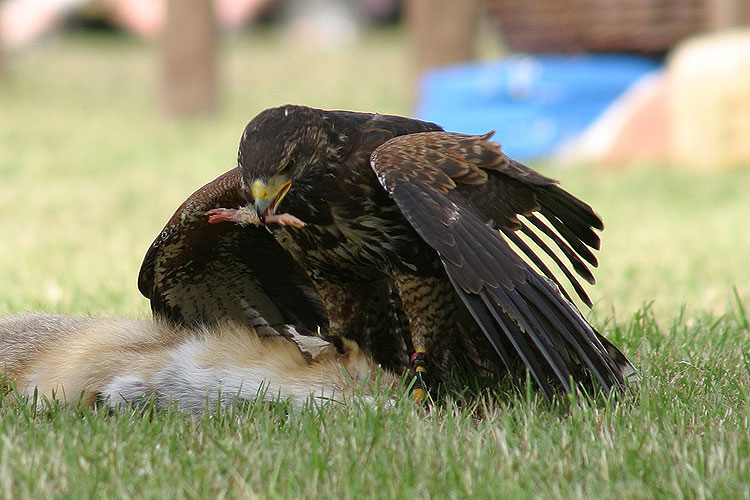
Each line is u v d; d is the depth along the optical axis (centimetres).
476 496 619
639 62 2841
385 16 6056
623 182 2323
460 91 2573
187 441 712
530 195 775
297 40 5844
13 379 884
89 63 5066
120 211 2061
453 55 2862
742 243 1673
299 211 811
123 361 842
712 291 1328
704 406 800
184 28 3462
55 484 640
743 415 768
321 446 694
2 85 4388
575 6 2797
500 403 798
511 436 701
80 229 1853
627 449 675
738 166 2445
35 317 944
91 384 843
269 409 796
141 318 936
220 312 939
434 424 734
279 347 835
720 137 2444
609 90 2578
